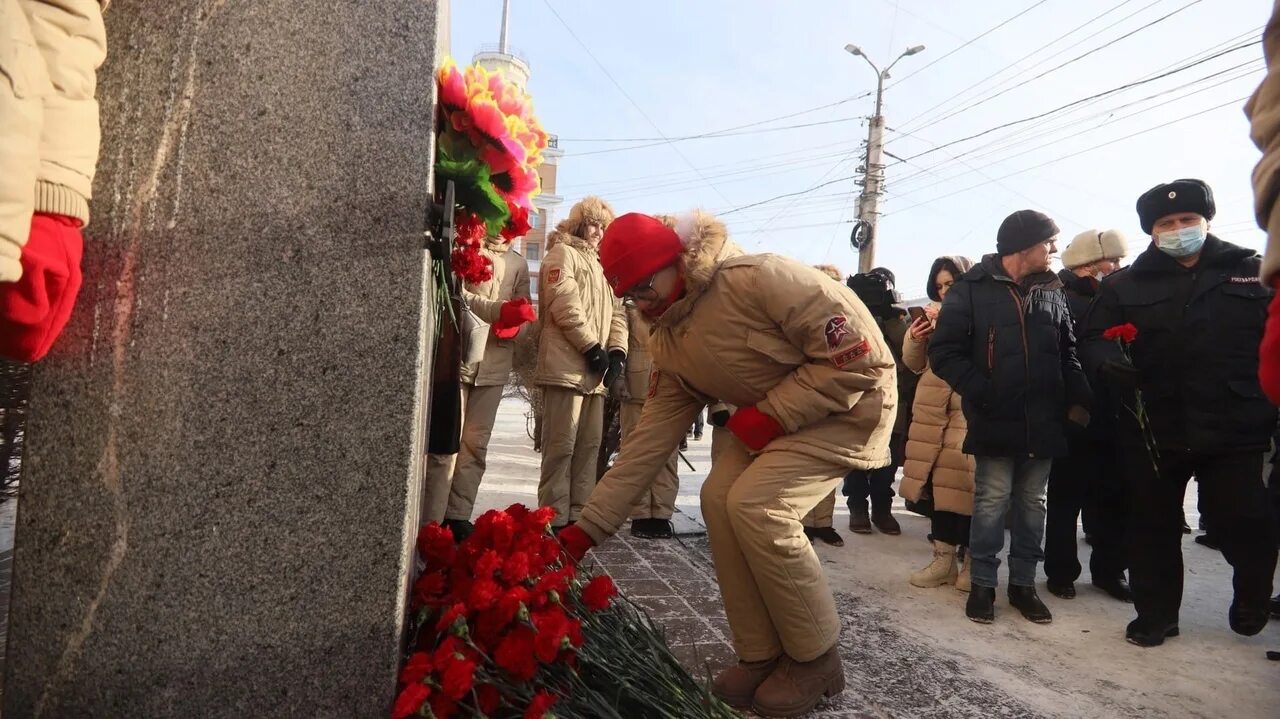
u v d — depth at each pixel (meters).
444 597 1.97
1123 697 2.72
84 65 1.29
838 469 2.29
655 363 2.47
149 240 1.53
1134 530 3.34
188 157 1.54
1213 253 3.15
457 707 1.68
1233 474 3.08
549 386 4.10
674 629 2.94
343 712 1.57
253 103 1.56
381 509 1.58
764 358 2.28
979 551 3.53
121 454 1.51
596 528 2.40
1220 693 2.79
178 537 1.52
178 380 1.53
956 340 3.58
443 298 1.99
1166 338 3.17
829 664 2.34
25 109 1.12
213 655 1.53
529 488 5.96
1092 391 3.70
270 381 1.55
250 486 1.54
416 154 1.61
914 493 4.05
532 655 1.71
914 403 4.23
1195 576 4.44
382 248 1.59
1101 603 3.89
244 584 1.54
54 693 1.50
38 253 1.21
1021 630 3.41
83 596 1.50
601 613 2.08
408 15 1.61
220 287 1.54
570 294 3.99
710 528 2.43
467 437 3.90
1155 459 3.23
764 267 2.22
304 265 1.57
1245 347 3.05
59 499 1.50
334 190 1.58
